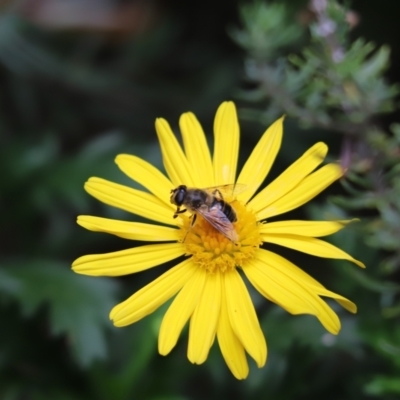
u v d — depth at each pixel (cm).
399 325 39
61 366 42
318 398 41
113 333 42
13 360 42
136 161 37
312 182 36
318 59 38
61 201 46
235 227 36
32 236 46
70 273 42
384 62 38
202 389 43
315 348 39
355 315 39
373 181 37
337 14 37
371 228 37
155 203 37
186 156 37
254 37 38
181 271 36
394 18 46
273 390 40
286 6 45
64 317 41
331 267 42
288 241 36
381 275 39
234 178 37
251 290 41
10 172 45
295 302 35
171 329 35
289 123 46
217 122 37
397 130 37
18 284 42
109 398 41
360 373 41
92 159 45
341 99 38
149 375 41
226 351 35
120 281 44
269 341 39
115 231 36
